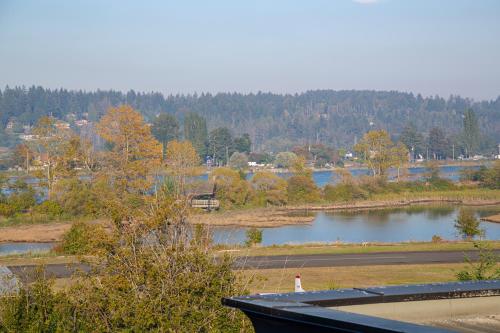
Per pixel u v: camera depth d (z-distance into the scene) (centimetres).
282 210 7756
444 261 3431
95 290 1377
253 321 507
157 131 17200
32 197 7044
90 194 6650
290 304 489
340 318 425
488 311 584
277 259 3466
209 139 18125
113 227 1464
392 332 381
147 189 6806
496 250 3762
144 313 1286
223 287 1388
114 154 7594
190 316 1319
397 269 3170
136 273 1359
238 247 3634
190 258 1365
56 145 7881
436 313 577
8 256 3675
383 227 5997
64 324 1373
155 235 1423
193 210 1538
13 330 1362
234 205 7956
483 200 8600
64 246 3766
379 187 9375
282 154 17188
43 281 1473
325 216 7156
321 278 2888
